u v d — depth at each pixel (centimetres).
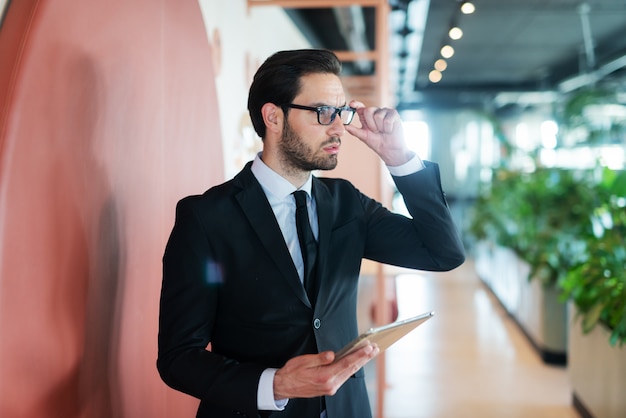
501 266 784
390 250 153
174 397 215
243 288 134
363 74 997
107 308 157
